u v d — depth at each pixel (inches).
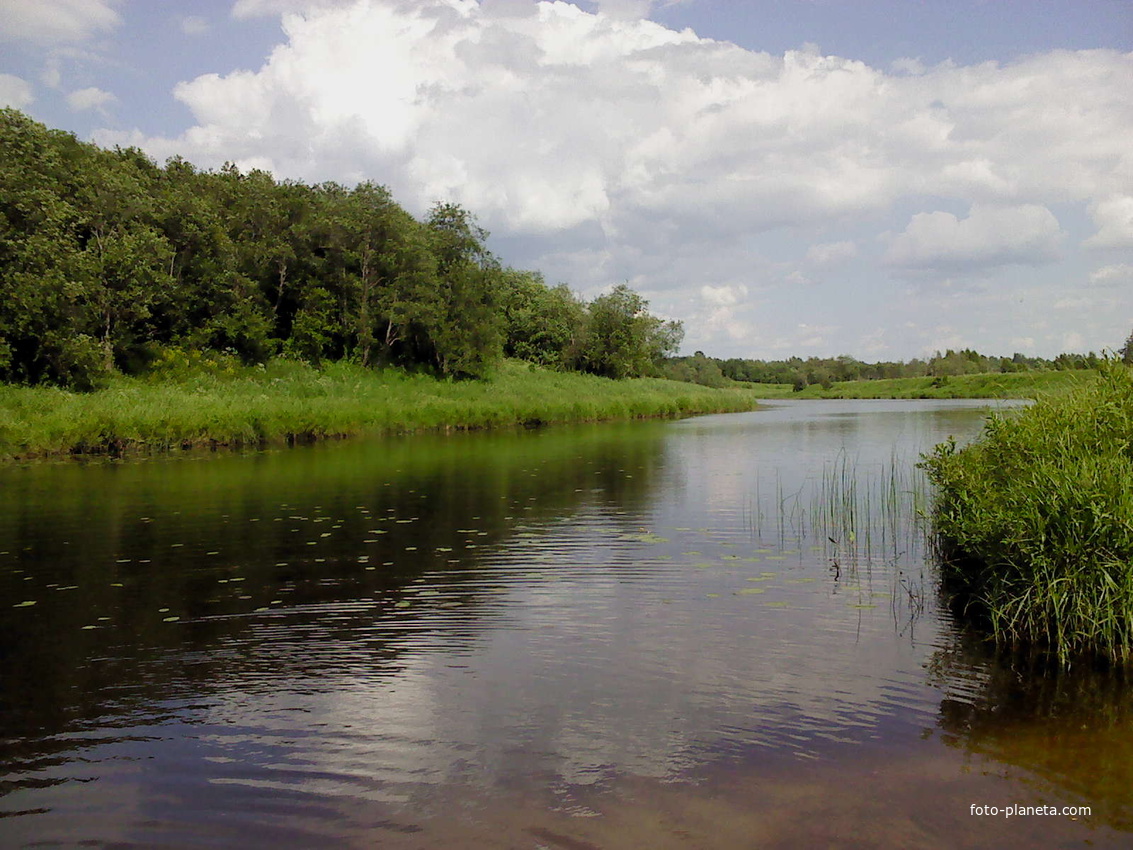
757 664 253.3
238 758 196.9
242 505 562.6
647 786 181.8
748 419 1692.9
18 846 162.4
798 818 168.7
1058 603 259.3
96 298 1284.4
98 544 437.1
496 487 645.9
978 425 1258.6
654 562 386.9
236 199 1724.9
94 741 206.2
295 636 285.3
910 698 227.5
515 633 285.3
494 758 195.5
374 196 1791.3
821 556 397.4
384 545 430.3
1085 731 207.2
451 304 1897.1
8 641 283.0
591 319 2532.0
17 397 1037.8
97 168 1424.7
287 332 1749.5
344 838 163.9
